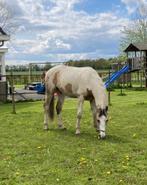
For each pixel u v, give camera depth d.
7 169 8.23
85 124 14.09
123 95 29.45
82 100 11.94
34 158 9.12
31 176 7.69
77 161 8.70
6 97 26.25
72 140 11.17
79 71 12.02
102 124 11.13
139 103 21.56
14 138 11.76
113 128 13.02
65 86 12.35
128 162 8.52
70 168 8.17
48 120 13.70
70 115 16.81
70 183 7.19
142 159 8.77
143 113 16.86
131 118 15.35
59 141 11.08
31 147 10.40
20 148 10.30
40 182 7.30
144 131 12.44
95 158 8.95
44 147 10.30
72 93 12.25
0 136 12.16
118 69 43.81
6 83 26.48
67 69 12.52
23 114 17.73
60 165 8.43
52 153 9.58
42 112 18.52
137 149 9.80
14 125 14.36
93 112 11.93
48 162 8.70
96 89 11.30
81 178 7.47
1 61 30.19
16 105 23.50
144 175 7.55
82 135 11.95
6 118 16.47
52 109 13.20
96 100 11.25
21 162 8.77
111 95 29.61
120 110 18.14
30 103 24.78
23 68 52.75
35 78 48.62
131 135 11.78
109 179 7.35
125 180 7.26
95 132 12.44
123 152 9.50
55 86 12.85
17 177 7.64
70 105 21.98
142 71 43.62
